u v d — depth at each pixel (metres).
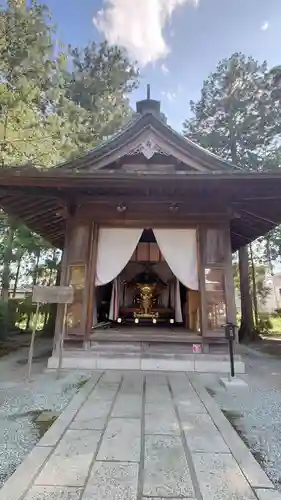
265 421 2.57
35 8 7.93
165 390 3.35
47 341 8.75
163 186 4.23
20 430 2.32
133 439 2.10
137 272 7.85
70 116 8.81
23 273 13.67
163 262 7.61
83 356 4.45
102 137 10.75
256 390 3.53
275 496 1.48
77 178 4.01
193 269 4.83
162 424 2.38
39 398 3.10
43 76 7.84
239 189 4.35
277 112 10.61
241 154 11.57
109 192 4.76
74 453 1.89
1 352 6.63
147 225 4.92
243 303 10.66
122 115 11.53
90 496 1.45
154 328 5.96
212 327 4.47
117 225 4.94
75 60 11.65
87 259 4.75
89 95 11.31
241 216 5.67
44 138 7.16
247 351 7.42
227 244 4.75
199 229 4.85
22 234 9.89
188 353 4.43
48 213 5.72
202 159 5.16
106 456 1.86
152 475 1.65
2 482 1.60
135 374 4.09
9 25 7.20
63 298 3.99
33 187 4.30
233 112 11.34
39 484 1.55
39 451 1.91
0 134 6.62
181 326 6.46
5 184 4.11
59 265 10.91
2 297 9.88
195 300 5.39
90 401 2.94
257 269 14.47
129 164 5.39
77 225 4.93
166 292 7.66
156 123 5.30
